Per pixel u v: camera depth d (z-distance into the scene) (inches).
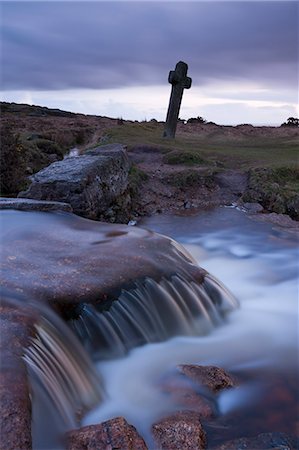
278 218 503.8
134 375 185.8
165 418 153.1
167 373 184.7
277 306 278.8
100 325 198.1
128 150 746.2
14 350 149.1
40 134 1221.7
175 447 136.2
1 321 164.9
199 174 605.6
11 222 309.9
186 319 232.5
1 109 2315.5
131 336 206.7
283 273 348.2
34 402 135.3
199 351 214.1
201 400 163.8
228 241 430.9
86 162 446.0
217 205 556.1
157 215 522.9
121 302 210.4
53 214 340.8
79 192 384.8
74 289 201.9
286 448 141.9
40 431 132.0
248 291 305.7
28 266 221.6
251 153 768.9
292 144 939.3
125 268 229.8
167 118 921.5
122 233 291.3
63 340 178.4
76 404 158.9
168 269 245.0
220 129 1269.7
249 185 573.6
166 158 685.9
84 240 272.5
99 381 179.6
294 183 587.2
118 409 162.9
